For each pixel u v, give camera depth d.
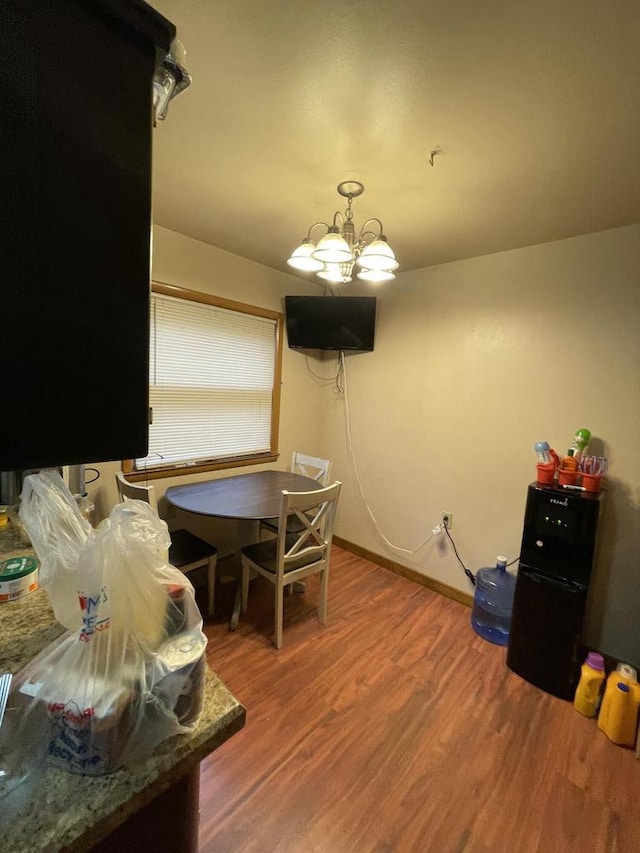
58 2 0.37
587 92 1.08
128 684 0.52
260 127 1.32
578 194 1.64
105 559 0.54
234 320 2.77
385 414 2.99
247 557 2.16
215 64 1.05
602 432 2.01
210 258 2.54
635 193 1.60
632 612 1.94
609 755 1.50
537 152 1.37
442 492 2.69
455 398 2.59
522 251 2.25
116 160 0.42
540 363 2.21
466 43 0.95
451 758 1.46
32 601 0.83
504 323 2.34
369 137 1.34
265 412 3.08
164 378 2.45
